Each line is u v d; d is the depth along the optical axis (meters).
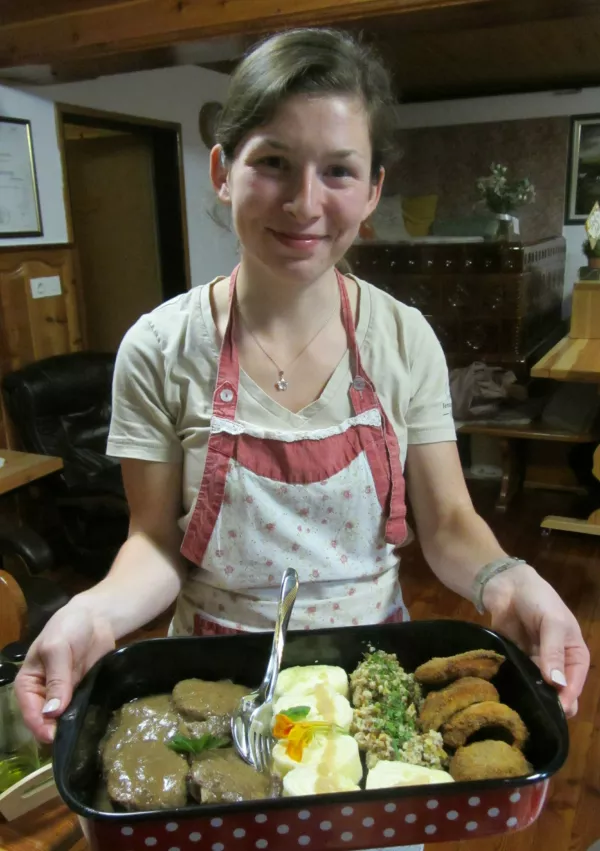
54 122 3.28
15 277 3.17
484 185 3.85
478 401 3.86
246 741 0.76
